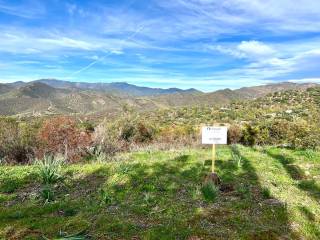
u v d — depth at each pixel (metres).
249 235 5.32
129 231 5.42
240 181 8.52
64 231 5.42
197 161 11.03
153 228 5.51
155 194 7.50
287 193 7.62
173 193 7.59
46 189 7.23
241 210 6.39
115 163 10.71
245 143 22.75
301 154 12.71
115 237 5.22
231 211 6.32
